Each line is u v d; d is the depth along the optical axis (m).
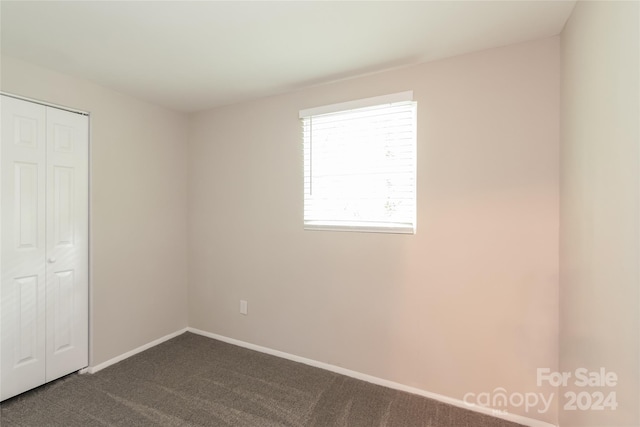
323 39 1.69
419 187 1.96
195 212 2.94
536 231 1.67
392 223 2.09
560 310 1.60
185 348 2.63
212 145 2.83
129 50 1.80
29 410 1.79
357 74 2.11
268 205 2.54
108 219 2.35
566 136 1.50
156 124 2.71
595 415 1.16
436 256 1.92
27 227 1.93
